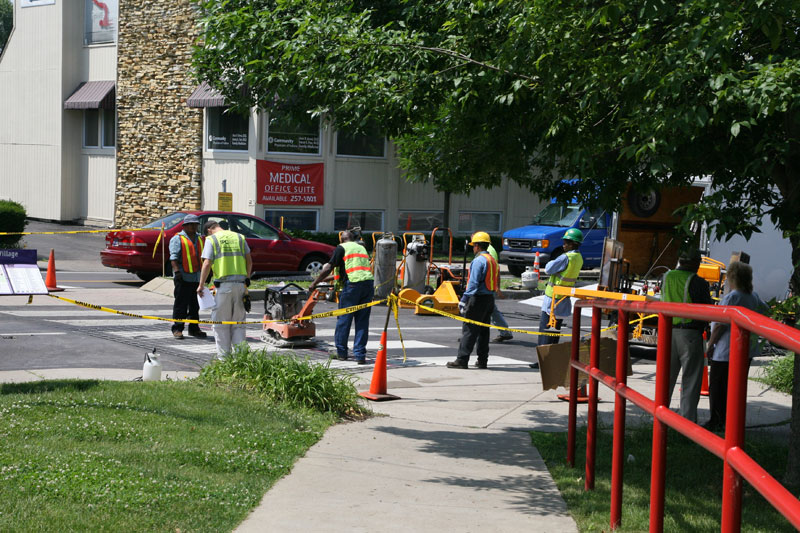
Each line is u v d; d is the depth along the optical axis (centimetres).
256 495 575
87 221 3647
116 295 1792
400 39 786
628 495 627
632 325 1349
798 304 614
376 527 528
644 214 1606
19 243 2784
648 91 619
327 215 3120
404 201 3306
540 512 578
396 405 950
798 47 648
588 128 756
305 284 2056
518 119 788
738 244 1656
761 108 552
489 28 793
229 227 2139
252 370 924
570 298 1198
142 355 1160
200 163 3128
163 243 1952
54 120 3659
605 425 877
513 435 827
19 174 3847
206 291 1064
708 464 730
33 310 1530
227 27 827
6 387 831
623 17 696
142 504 517
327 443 754
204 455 645
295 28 848
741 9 567
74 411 730
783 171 679
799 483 677
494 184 891
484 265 1188
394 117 811
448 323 1697
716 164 677
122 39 3359
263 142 2973
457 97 789
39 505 496
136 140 3334
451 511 572
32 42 3734
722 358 881
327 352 1270
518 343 1495
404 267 1942
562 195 871
